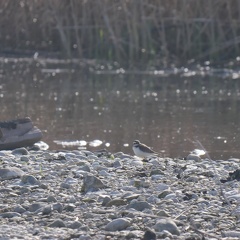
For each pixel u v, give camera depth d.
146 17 65.25
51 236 17.30
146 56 65.44
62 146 33.03
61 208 19.48
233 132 36.97
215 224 18.33
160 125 39.03
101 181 21.61
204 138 35.34
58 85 55.50
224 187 21.72
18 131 30.28
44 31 70.56
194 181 22.52
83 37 68.25
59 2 68.56
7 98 48.88
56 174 23.45
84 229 17.88
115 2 65.94
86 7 67.50
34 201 20.28
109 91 52.34
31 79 58.91
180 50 65.44
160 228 17.67
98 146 33.28
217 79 58.41
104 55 67.12
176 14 65.06
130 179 22.88
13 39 71.94
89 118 41.34
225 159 30.27
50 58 69.75
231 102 47.03
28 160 26.09
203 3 64.94
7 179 22.77
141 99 48.56
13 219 18.70
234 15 65.75
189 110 44.09
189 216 18.84
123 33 66.38
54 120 40.66
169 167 24.95
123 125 39.06
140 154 28.03
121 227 17.91
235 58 64.69
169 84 55.88
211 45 64.62
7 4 71.38
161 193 20.77
